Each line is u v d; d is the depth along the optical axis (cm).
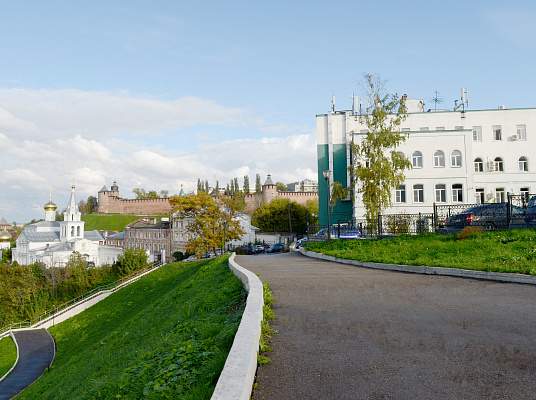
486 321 770
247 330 612
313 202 10531
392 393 473
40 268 7356
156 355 820
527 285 1149
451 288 1136
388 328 735
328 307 919
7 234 13150
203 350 657
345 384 501
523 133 5338
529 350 604
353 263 1934
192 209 6594
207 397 480
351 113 5606
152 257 8781
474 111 5369
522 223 2230
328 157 5559
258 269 1781
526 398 453
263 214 8912
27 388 2530
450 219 2533
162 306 2238
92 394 875
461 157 4709
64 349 3675
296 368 556
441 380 505
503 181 5228
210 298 1302
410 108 5934
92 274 7206
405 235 2477
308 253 2766
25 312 6450
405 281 1287
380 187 3309
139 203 16262
